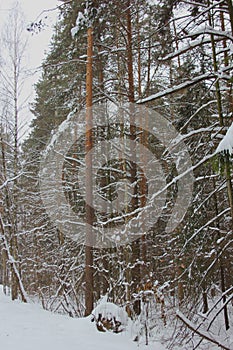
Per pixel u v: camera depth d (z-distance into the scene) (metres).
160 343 6.48
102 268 10.98
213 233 7.54
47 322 8.38
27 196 14.89
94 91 10.83
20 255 14.77
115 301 9.21
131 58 9.73
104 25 8.91
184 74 7.27
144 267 9.20
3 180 13.62
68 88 11.16
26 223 16.02
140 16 9.74
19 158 14.30
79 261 12.82
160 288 7.22
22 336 6.98
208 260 6.60
